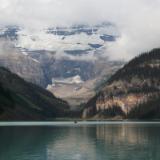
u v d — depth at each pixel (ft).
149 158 321.93
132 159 317.01
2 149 383.45
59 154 348.79
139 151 367.45
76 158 324.60
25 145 422.82
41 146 415.03
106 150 377.50
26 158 323.78
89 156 335.67
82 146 416.46
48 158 323.98
